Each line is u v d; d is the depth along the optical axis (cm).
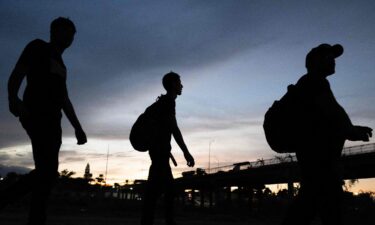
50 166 276
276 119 271
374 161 4353
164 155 372
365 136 248
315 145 253
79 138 317
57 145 285
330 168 252
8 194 263
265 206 5597
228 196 8188
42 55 285
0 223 716
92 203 3694
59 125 290
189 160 384
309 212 249
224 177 7538
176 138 380
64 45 304
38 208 269
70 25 303
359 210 3158
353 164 4634
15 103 271
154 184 366
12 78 274
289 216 252
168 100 380
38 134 275
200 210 4459
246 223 1518
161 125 373
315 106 258
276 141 272
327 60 271
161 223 900
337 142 254
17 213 1170
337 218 248
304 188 254
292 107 266
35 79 282
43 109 278
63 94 298
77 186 8019
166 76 387
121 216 1434
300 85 270
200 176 8475
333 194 249
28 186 269
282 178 5850
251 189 6925
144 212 363
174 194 379
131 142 373
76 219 959
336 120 247
